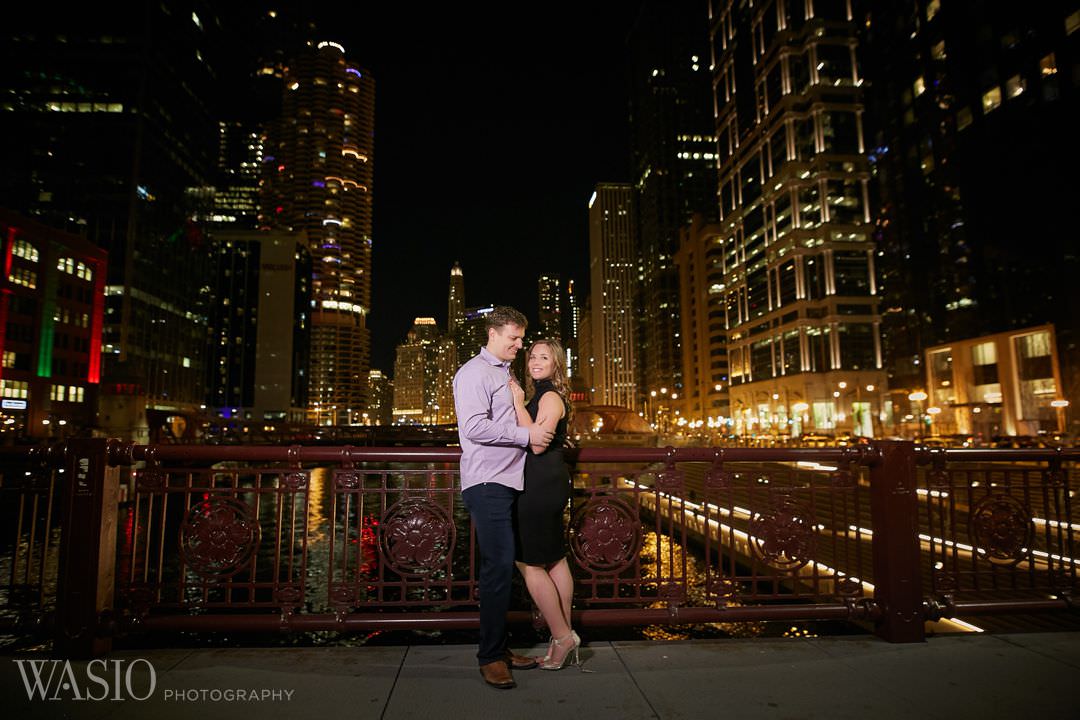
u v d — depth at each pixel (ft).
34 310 224.53
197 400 378.32
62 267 239.09
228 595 14.28
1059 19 162.81
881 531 15.25
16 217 215.51
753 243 370.94
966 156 194.49
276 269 524.52
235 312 511.81
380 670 12.78
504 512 12.24
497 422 11.89
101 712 10.82
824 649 14.11
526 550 12.65
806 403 288.92
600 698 11.50
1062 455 16.53
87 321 252.62
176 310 348.79
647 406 630.33
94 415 252.01
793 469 15.78
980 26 189.26
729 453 15.47
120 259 297.53
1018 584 33.09
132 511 14.49
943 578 15.51
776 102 339.98
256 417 499.10
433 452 14.82
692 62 619.67
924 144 215.10
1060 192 161.99
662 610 14.82
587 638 50.06
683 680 12.34
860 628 45.80
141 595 14.07
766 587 53.62
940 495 15.85
